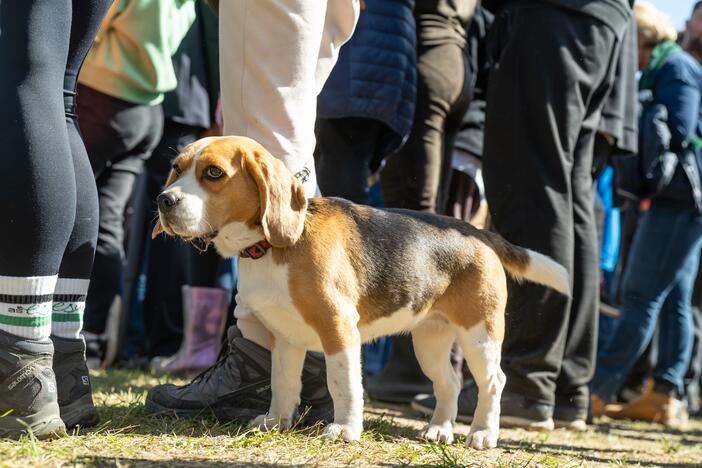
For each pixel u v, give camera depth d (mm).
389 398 7285
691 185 8758
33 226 3830
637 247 9000
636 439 6906
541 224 6355
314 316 4348
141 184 9625
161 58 7562
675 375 9156
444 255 4840
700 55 9992
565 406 6832
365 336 4738
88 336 8578
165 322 9172
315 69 5008
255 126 4785
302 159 4812
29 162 3807
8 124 3836
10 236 3830
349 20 5188
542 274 5262
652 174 8727
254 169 4250
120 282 8734
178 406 4934
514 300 6395
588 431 6863
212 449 4031
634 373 9367
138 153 8336
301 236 4395
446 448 4590
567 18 6363
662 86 8953
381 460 4027
